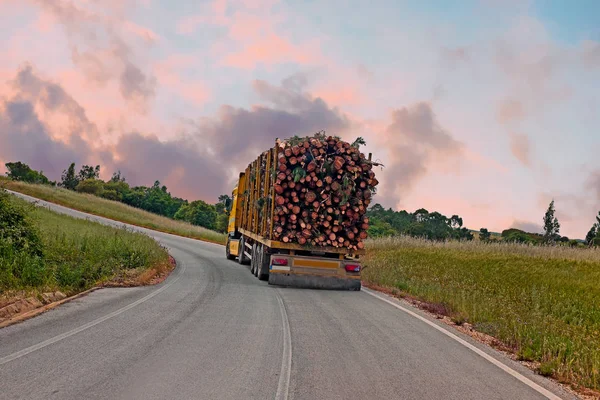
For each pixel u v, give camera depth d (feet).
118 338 23.27
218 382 17.98
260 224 54.70
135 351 21.22
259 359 21.43
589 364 24.77
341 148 47.34
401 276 59.77
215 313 31.24
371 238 115.75
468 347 26.84
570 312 43.86
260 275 52.16
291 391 17.61
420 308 39.78
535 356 26.02
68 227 69.67
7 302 28.55
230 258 82.48
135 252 52.80
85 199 209.87
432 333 29.81
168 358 20.52
